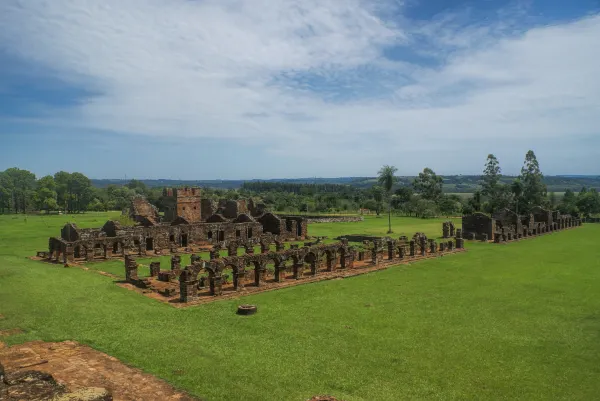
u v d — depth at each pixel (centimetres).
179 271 3409
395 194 14988
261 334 2152
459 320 2428
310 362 1816
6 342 1942
